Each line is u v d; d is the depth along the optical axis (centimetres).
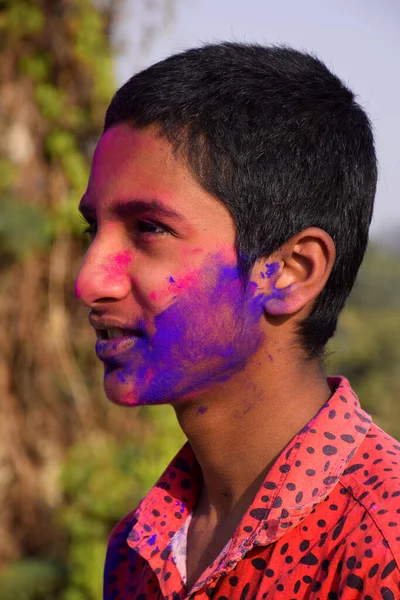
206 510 181
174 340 165
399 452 159
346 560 142
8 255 538
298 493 155
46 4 545
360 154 179
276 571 151
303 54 185
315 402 171
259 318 166
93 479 517
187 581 175
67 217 543
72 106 548
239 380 168
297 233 167
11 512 532
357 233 177
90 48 549
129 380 168
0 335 539
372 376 963
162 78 169
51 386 543
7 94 539
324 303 171
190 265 163
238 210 164
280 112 170
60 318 547
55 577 500
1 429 534
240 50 179
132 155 167
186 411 172
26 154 539
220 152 164
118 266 167
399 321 991
